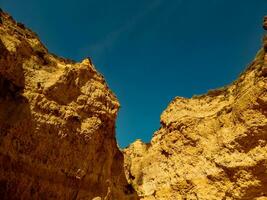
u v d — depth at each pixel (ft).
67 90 67.46
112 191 81.25
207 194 114.73
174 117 139.64
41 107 62.18
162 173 134.82
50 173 61.87
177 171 127.85
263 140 104.58
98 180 71.72
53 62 72.38
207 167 118.93
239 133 110.63
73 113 66.90
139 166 147.64
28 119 59.57
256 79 110.83
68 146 65.21
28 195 58.54
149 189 135.23
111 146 77.25
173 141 134.51
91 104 71.00
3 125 56.39
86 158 68.54
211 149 120.57
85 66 72.08
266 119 103.71
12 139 57.11
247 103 109.29
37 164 60.03
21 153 58.03
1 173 55.21
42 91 63.41
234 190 108.27
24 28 72.90
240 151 110.32
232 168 109.70
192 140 128.06
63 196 63.72
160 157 139.64
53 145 62.69
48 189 61.41
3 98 58.85
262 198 102.73
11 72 60.64
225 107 123.54
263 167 102.63
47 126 62.08
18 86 61.46
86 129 68.74
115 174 86.02
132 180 144.05
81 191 67.26
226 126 119.34
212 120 126.52
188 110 138.82
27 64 64.90
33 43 71.10
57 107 64.64
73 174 65.67
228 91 132.67
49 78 66.23
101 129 72.90
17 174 57.16
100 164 72.95
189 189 121.29
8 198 55.93
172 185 127.24
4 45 60.18
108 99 75.36
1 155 55.26
